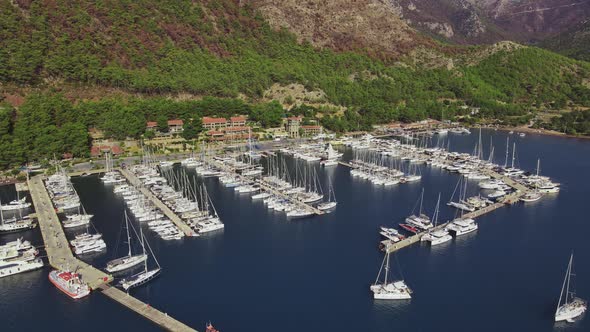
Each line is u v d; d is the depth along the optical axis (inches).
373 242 5615.2
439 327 4045.3
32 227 5871.1
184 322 4055.1
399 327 4035.4
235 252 5349.4
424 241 5620.1
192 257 5221.5
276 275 4849.9
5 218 6166.3
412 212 6565.0
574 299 4333.2
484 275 4877.0
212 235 5792.3
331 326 4040.4
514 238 5772.6
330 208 6712.6
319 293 4527.6
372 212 6574.8
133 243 5502.0
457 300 4429.1
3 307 4269.2
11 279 4699.8
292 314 4192.9
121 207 6609.3
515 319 4156.0
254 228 6008.9
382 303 4367.6
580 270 4992.6
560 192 7608.3
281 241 5639.8
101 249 5329.7
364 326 4040.4
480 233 5920.3
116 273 4815.5
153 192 7150.6
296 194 7140.8
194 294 4490.7
